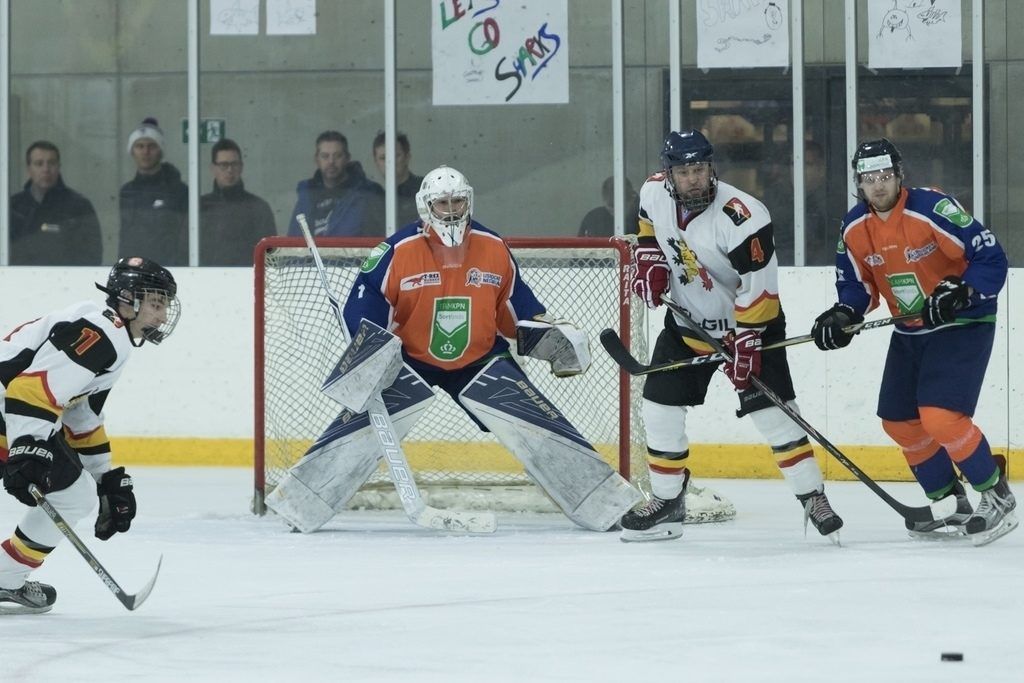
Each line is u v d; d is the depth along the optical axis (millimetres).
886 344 25250
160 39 27969
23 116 28219
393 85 27625
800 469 17641
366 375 18547
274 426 21812
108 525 13547
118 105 28109
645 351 22688
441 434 22859
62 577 15742
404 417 19141
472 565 16328
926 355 17250
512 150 27484
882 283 17516
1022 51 25891
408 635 12422
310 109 27766
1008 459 25109
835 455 17547
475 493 21062
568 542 18188
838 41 26344
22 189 28297
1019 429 25109
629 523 18156
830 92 26422
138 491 23719
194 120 27953
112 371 12953
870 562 16172
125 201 28125
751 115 26688
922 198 17125
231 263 27969
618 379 21766
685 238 17469
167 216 28078
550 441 19156
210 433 27391
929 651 11586
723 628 12578
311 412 22578
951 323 16656
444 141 27641
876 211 17234
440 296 18922
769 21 26531
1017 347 25062
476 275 18938
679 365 17672
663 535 18203
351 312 18953
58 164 28234
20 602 13461
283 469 21781
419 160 27719
